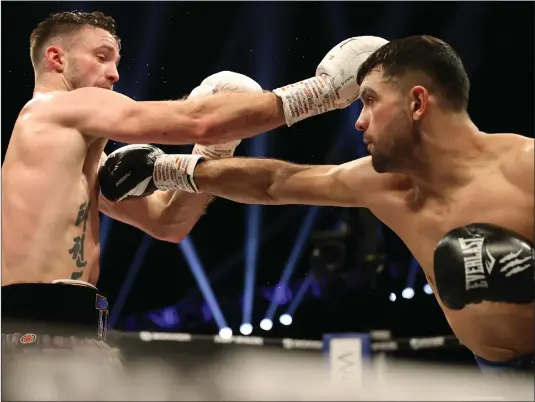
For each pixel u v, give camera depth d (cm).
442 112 207
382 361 157
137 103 246
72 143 244
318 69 248
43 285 229
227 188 249
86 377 176
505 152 205
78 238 245
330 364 151
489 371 210
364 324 448
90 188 256
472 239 201
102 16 277
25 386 190
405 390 142
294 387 142
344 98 245
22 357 209
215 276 782
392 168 212
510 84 590
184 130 241
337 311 455
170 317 764
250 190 246
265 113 242
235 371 147
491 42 587
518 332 200
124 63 650
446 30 599
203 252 788
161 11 636
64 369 198
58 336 225
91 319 234
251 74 659
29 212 237
